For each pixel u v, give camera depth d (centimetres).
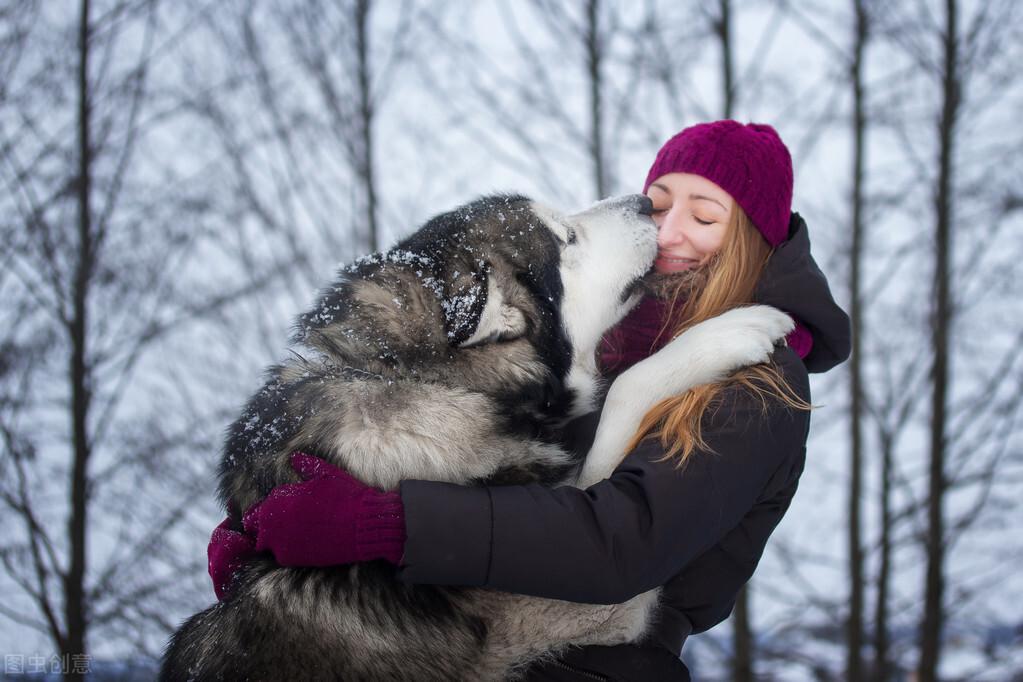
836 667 1038
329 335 234
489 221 254
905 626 1113
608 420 225
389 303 235
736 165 250
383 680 200
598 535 179
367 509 185
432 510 179
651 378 222
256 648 202
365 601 203
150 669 718
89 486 732
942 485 934
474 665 210
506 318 237
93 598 720
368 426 212
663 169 270
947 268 943
